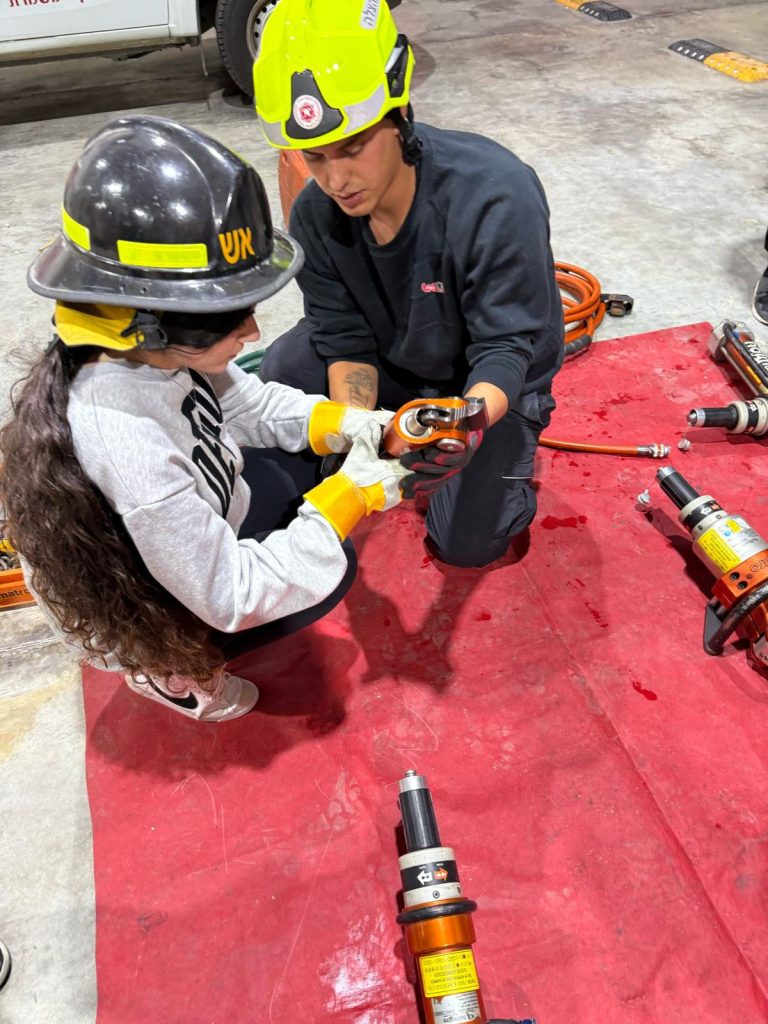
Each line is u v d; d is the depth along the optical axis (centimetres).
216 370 103
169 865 145
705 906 135
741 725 158
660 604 180
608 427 225
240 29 395
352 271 153
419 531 201
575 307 249
